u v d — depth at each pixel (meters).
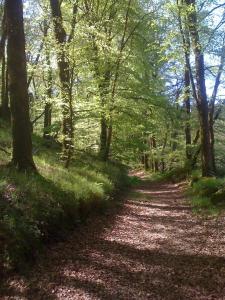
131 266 8.29
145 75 26.27
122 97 22.30
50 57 16.77
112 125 22.98
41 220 8.98
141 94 23.20
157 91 29.59
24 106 11.90
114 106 21.00
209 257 8.84
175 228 12.05
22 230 8.10
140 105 23.45
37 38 25.61
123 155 25.83
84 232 10.64
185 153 34.41
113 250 9.38
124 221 12.87
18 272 7.30
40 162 14.84
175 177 29.38
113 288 7.06
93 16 19.83
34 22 25.84
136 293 6.88
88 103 17.98
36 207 9.18
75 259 8.45
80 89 18.92
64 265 8.02
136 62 23.56
